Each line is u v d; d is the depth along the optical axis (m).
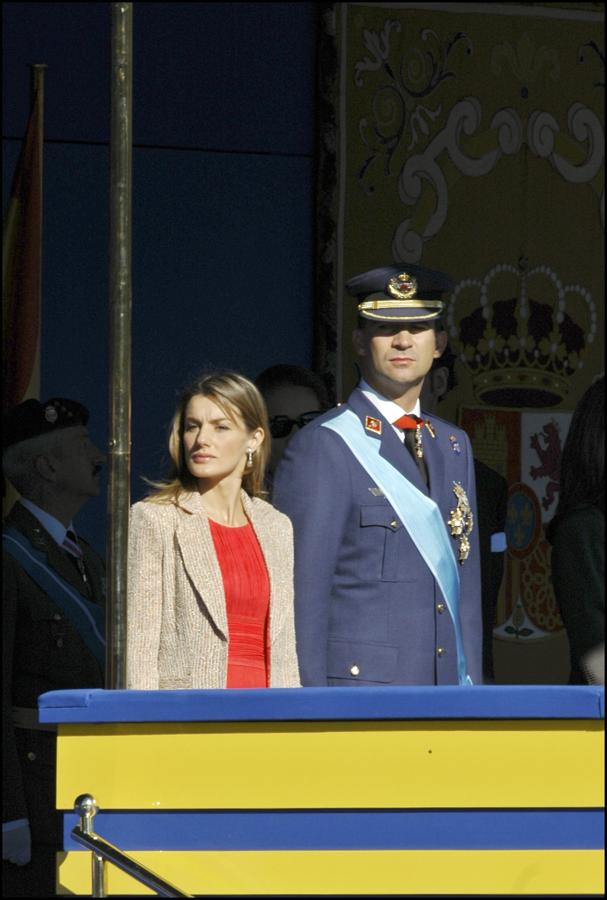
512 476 23.09
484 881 11.84
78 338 21.12
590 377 23.58
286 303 22.05
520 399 23.19
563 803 11.84
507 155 23.16
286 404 19.98
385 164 22.42
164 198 21.61
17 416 18.41
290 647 14.32
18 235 18.91
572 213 23.53
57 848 17.09
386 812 11.82
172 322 21.61
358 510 15.80
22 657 17.50
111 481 12.25
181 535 14.01
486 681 18.25
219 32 21.78
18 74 20.88
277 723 11.78
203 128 21.75
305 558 15.51
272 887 11.77
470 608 16.20
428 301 16.45
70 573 17.95
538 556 23.08
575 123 23.52
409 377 16.25
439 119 22.80
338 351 22.03
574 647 15.87
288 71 22.06
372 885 11.79
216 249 21.80
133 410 21.41
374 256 22.36
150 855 11.73
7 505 18.28
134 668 13.73
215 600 13.86
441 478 16.25
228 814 11.78
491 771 11.84
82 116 21.12
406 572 15.77
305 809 11.78
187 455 14.36
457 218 22.91
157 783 11.74
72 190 21.11
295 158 22.11
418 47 22.66
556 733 11.87
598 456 16.33
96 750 11.74
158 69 21.56
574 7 23.45
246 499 14.62
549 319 23.38
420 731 11.83
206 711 11.71
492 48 23.06
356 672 15.50
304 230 22.14
